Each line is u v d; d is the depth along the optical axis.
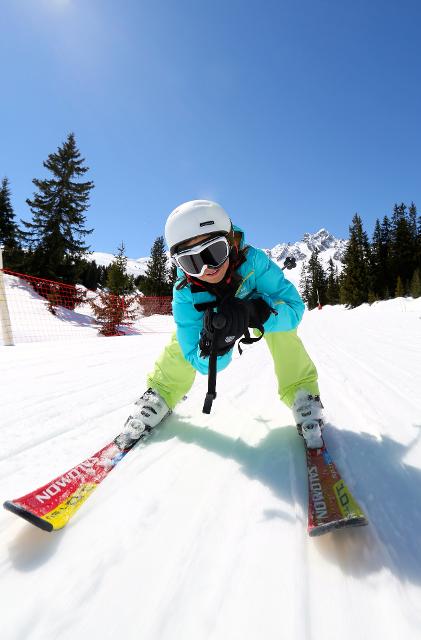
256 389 2.70
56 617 0.79
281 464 1.49
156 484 1.34
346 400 2.31
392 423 1.89
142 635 0.74
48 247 24.33
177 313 1.83
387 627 0.75
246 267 1.80
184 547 1.01
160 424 1.97
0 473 1.45
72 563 0.95
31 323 11.07
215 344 1.54
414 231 58.75
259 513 1.16
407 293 41.72
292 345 1.83
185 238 1.60
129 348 5.34
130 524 1.11
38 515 1.06
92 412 2.19
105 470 1.43
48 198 25.06
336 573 0.90
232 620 0.78
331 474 1.36
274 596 0.84
